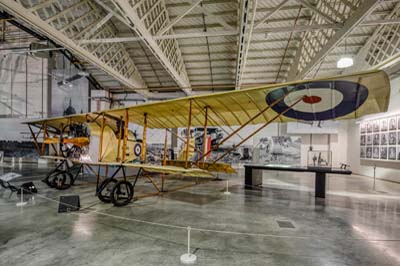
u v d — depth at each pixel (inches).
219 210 142.1
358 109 129.0
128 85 345.7
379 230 109.7
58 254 80.2
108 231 103.0
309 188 227.1
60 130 212.2
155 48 216.1
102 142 162.1
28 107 431.8
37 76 428.8
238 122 187.0
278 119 165.8
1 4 142.6
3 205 145.4
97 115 169.6
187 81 357.1
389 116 277.7
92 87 416.8
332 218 128.0
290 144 400.8
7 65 434.9
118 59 302.2
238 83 316.2
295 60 291.9
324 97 118.3
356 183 261.0
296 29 186.5
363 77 91.6
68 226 108.6
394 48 232.4
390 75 263.9
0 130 439.8
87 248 85.3
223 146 416.5
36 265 72.9
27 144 437.7
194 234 101.2
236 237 98.7
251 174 227.9
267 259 79.2
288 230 108.3
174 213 134.0
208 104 140.9
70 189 199.2
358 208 150.5
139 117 183.6
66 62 417.7
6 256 78.4
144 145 163.6
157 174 327.6
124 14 162.9
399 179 260.1
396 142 265.4
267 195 191.0
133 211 137.0
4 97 438.0
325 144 393.7
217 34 191.6
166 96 417.1
